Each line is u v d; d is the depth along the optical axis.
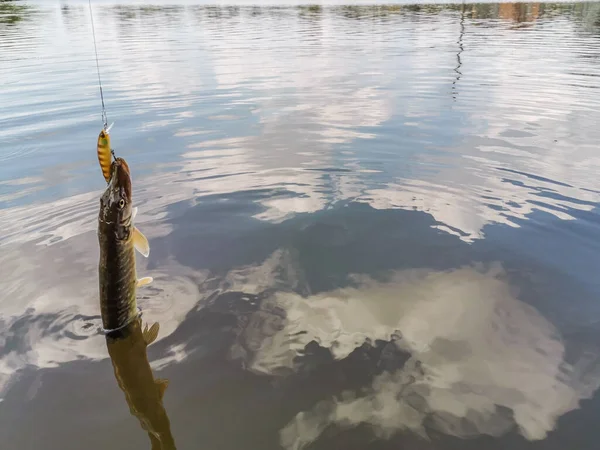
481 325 0.69
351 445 0.50
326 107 1.89
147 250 0.67
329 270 0.83
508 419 0.53
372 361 0.62
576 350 0.63
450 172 1.24
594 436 0.51
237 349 0.64
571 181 1.16
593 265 0.82
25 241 0.91
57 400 0.55
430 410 0.55
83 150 1.40
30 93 2.06
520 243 0.90
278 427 0.52
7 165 1.28
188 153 1.38
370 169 1.27
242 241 0.92
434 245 0.90
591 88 2.12
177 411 0.54
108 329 0.65
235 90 2.18
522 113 1.78
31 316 0.70
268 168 1.27
